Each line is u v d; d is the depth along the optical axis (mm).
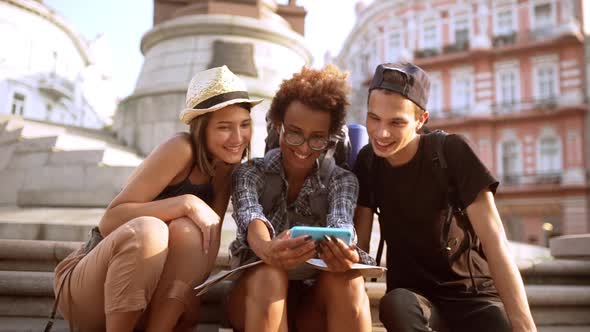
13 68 23000
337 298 1828
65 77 26531
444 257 2078
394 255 2211
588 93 25672
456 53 28219
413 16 29984
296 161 2092
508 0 27547
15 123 6680
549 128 26047
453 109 28031
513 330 1815
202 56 6875
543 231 25750
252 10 7312
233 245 2113
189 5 7477
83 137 6656
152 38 7332
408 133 2012
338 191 2104
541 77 26719
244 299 1862
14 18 23250
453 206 2051
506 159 26969
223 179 2270
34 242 3002
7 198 5504
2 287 2648
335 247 1740
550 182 25609
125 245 1822
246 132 2170
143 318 2072
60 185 5332
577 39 25625
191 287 1938
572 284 3512
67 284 2027
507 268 1886
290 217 2139
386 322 1943
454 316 2029
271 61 7051
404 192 2104
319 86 2023
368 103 2055
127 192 2023
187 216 1998
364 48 33375
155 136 6594
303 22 8070
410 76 1985
